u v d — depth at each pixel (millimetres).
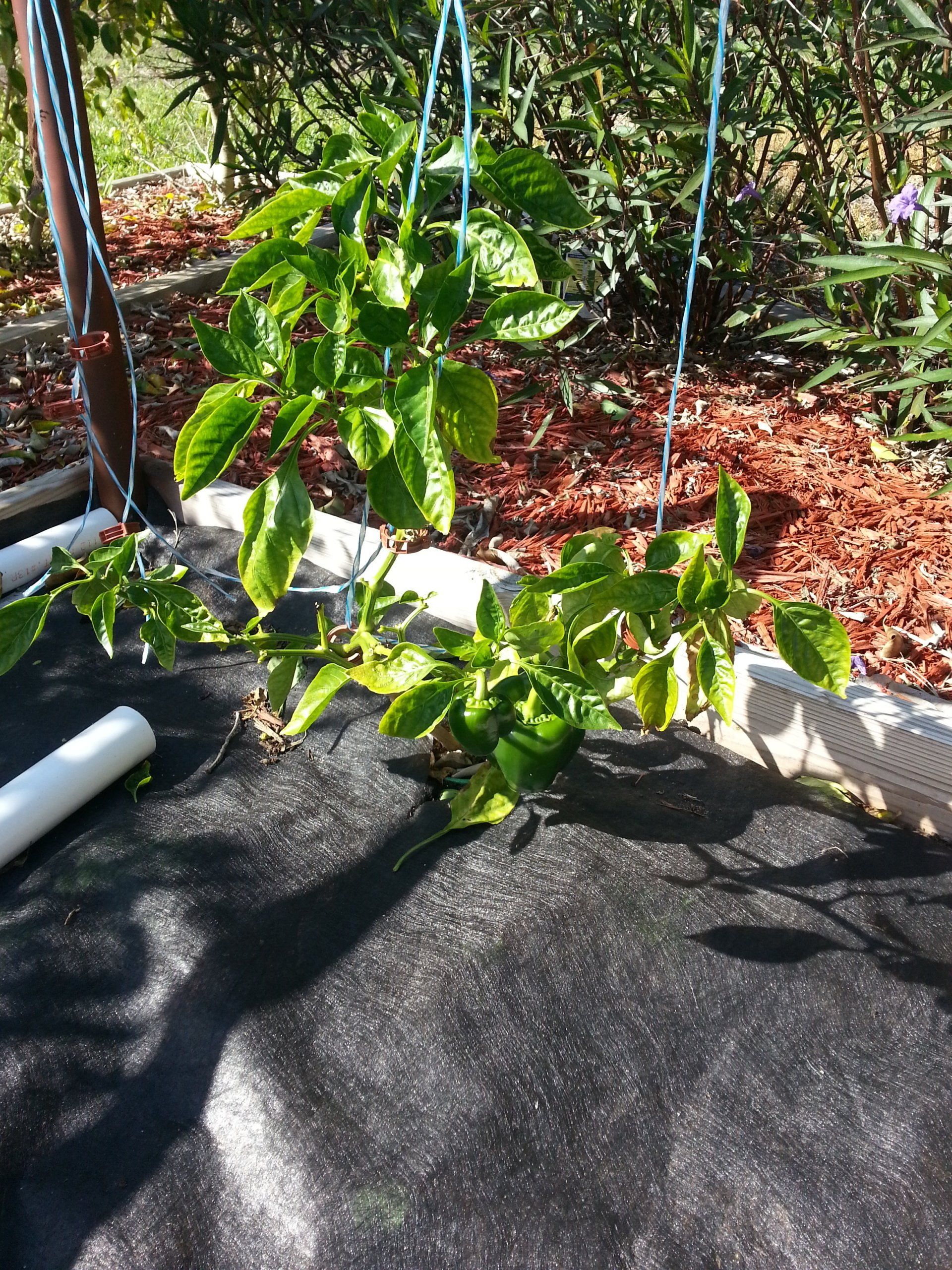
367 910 1818
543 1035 1604
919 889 1820
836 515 2678
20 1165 1531
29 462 3133
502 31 3123
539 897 1789
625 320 3725
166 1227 1452
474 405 1554
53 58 2402
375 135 1533
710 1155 1472
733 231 3164
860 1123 1495
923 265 2432
